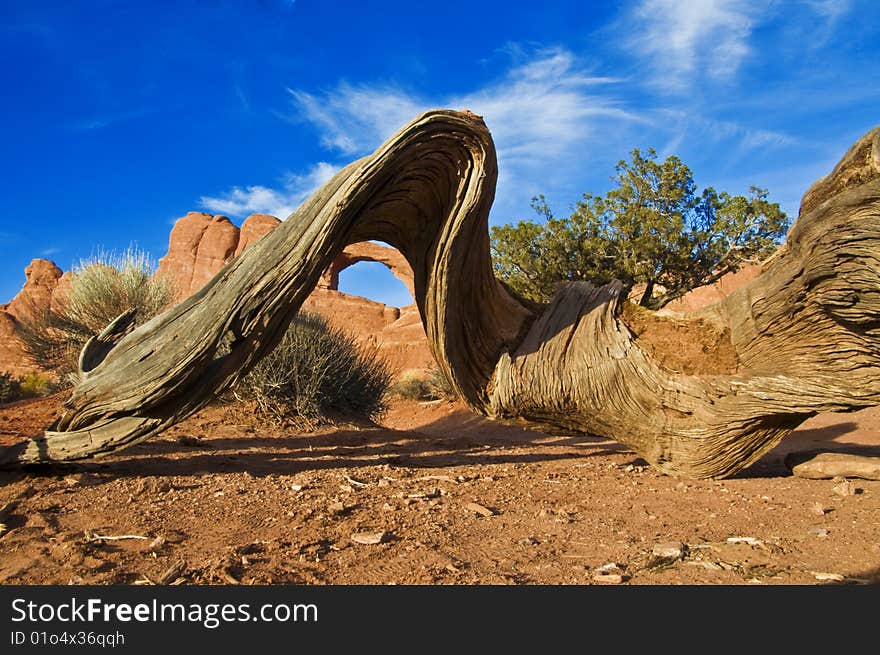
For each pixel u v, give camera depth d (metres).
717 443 6.44
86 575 3.39
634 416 6.71
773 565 3.56
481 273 6.80
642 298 24.22
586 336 6.89
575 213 23.67
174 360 6.02
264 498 5.13
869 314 5.32
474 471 6.99
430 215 6.58
